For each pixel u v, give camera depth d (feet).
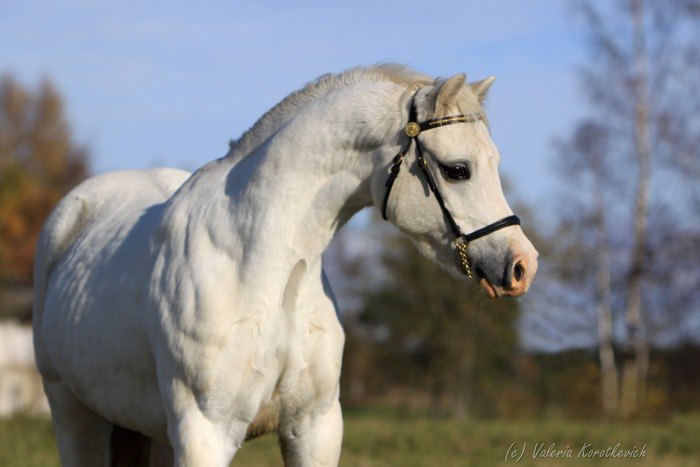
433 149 24.76
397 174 25.17
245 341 25.29
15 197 194.39
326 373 26.68
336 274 165.99
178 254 26.37
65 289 31.12
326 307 26.86
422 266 144.77
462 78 24.57
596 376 120.88
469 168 24.61
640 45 135.95
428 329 147.84
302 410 26.86
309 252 26.08
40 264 34.68
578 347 136.87
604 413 111.14
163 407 27.55
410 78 26.16
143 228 29.27
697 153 134.21
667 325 138.62
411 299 151.12
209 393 25.39
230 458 25.96
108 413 29.94
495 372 146.61
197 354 25.34
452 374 148.66
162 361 26.21
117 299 28.32
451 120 24.76
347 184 25.86
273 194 25.81
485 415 129.70
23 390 142.72
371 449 60.90
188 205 27.12
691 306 137.90
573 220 138.00
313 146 25.84
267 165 26.05
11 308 183.42
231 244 25.86
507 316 137.39
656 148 135.54
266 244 25.59
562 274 135.95
